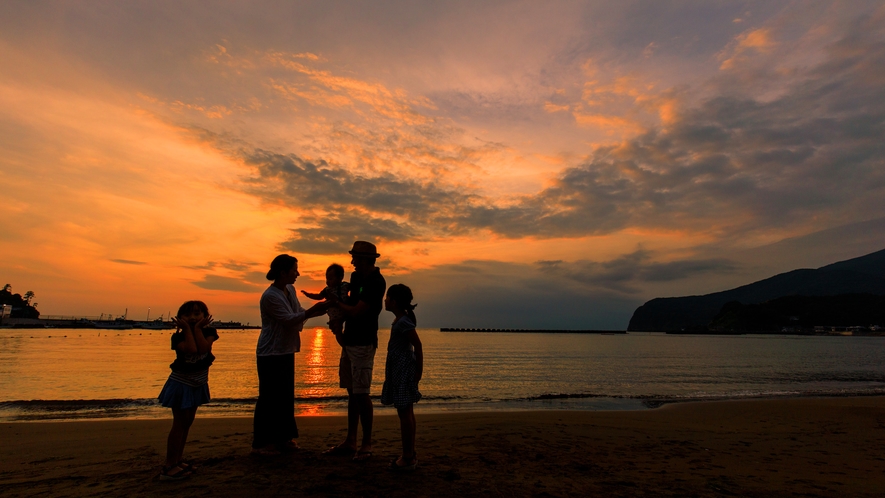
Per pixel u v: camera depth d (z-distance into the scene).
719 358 46.03
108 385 17.91
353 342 4.89
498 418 9.29
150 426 7.86
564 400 14.92
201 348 4.18
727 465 5.80
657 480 4.82
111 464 4.82
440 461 5.05
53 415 10.59
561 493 4.12
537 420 9.22
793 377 26.25
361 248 4.93
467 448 5.96
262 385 4.99
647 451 6.49
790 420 10.55
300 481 4.05
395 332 4.74
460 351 58.38
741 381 23.78
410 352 4.73
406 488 3.97
